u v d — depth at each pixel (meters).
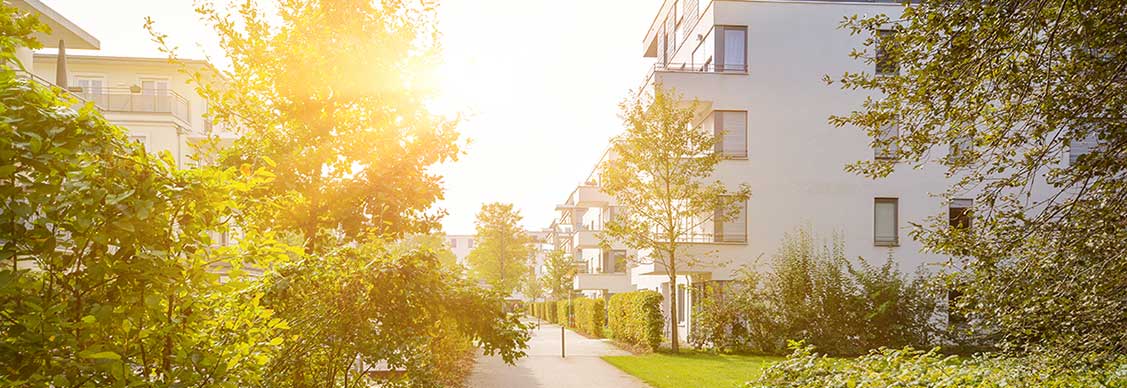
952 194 6.35
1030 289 5.32
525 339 4.99
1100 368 5.58
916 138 5.97
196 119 28.88
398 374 7.20
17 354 2.53
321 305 4.69
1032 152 5.72
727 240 23.22
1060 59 5.29
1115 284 5.01
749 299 20.98
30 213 2.54
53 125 2.66
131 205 2.74
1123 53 5.09
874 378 7.51
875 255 23.30
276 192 6.55
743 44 23.61
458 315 4.87
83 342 2.84
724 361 18.64
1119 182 5.18
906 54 5.60
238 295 3.81
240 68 7.37
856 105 23.50
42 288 2.80
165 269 2.88
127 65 29.09
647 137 20.86
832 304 20.38
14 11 3.11
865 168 6.34
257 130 7.27
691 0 27.05
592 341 28.64
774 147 23.36
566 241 61.66
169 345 3.15
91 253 2.80
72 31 16.83
